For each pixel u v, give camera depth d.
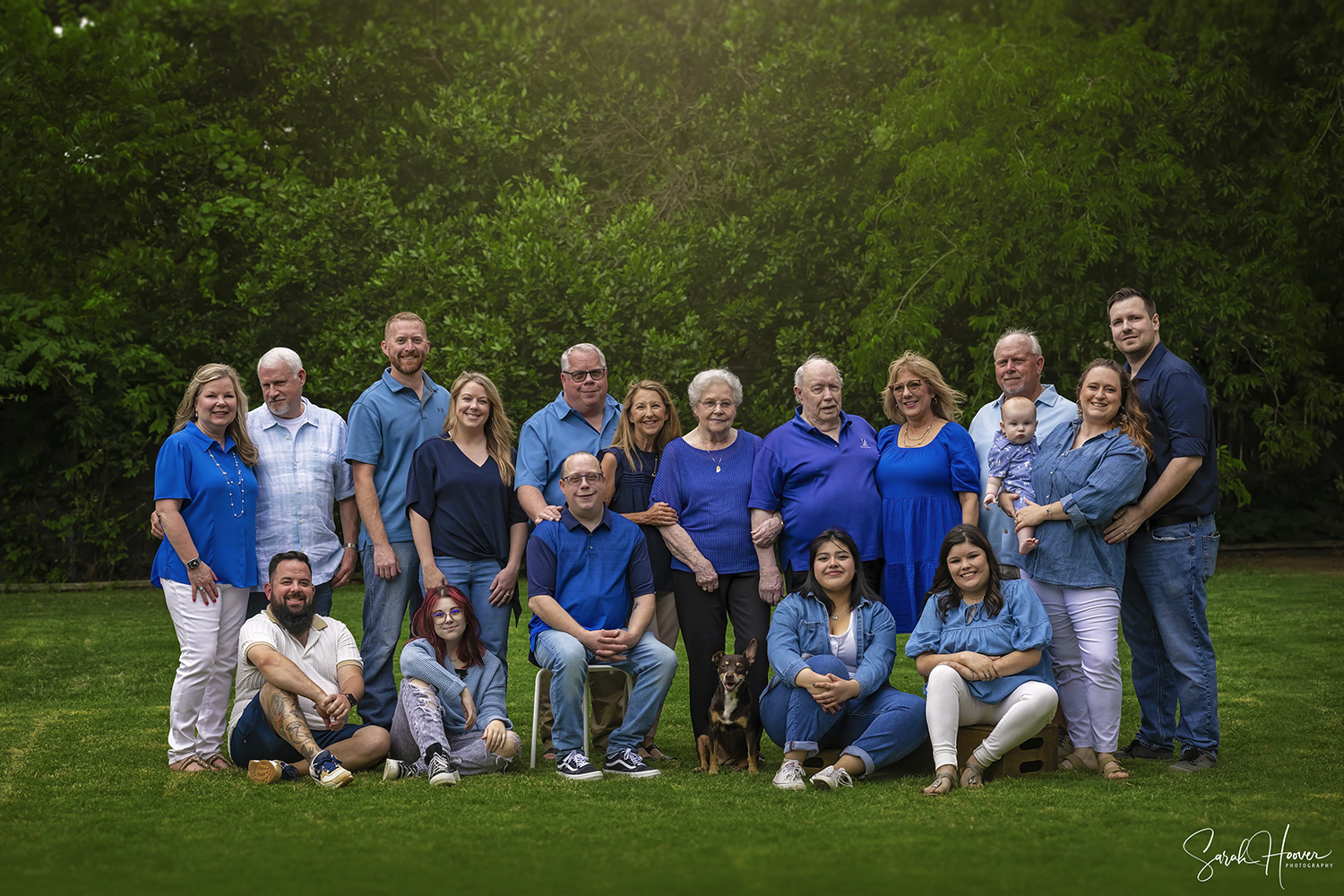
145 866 3.32
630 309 11.33
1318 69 11.85
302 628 4.70
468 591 5.00
